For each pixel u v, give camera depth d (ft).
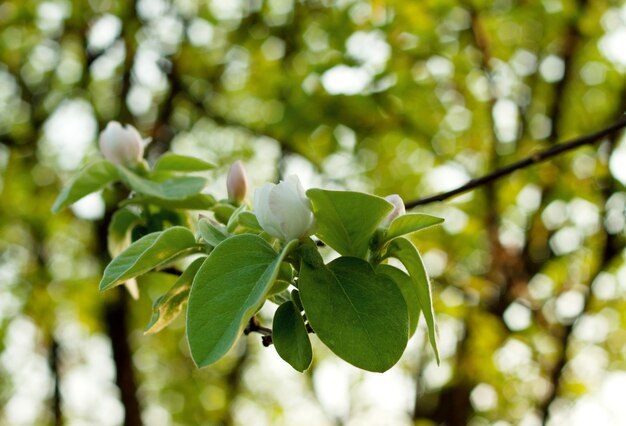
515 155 25.64
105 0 27.04
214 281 4.33
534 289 28.04
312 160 25.62
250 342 40.01
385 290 4.60
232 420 39.78
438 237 26.37
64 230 30.73
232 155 30.40
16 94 29.94
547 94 27.89
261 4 26.50
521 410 30.40
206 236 5.02
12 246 30.96
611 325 30.27
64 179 29.91
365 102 22.21
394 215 5.21
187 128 29.04
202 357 4.09
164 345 37.17
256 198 4.80
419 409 31.45
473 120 26.09
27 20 27.25
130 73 28.17
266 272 4.41
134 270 5.11
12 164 29.27
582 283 28.30
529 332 26.50
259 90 26.37
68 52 29.84
